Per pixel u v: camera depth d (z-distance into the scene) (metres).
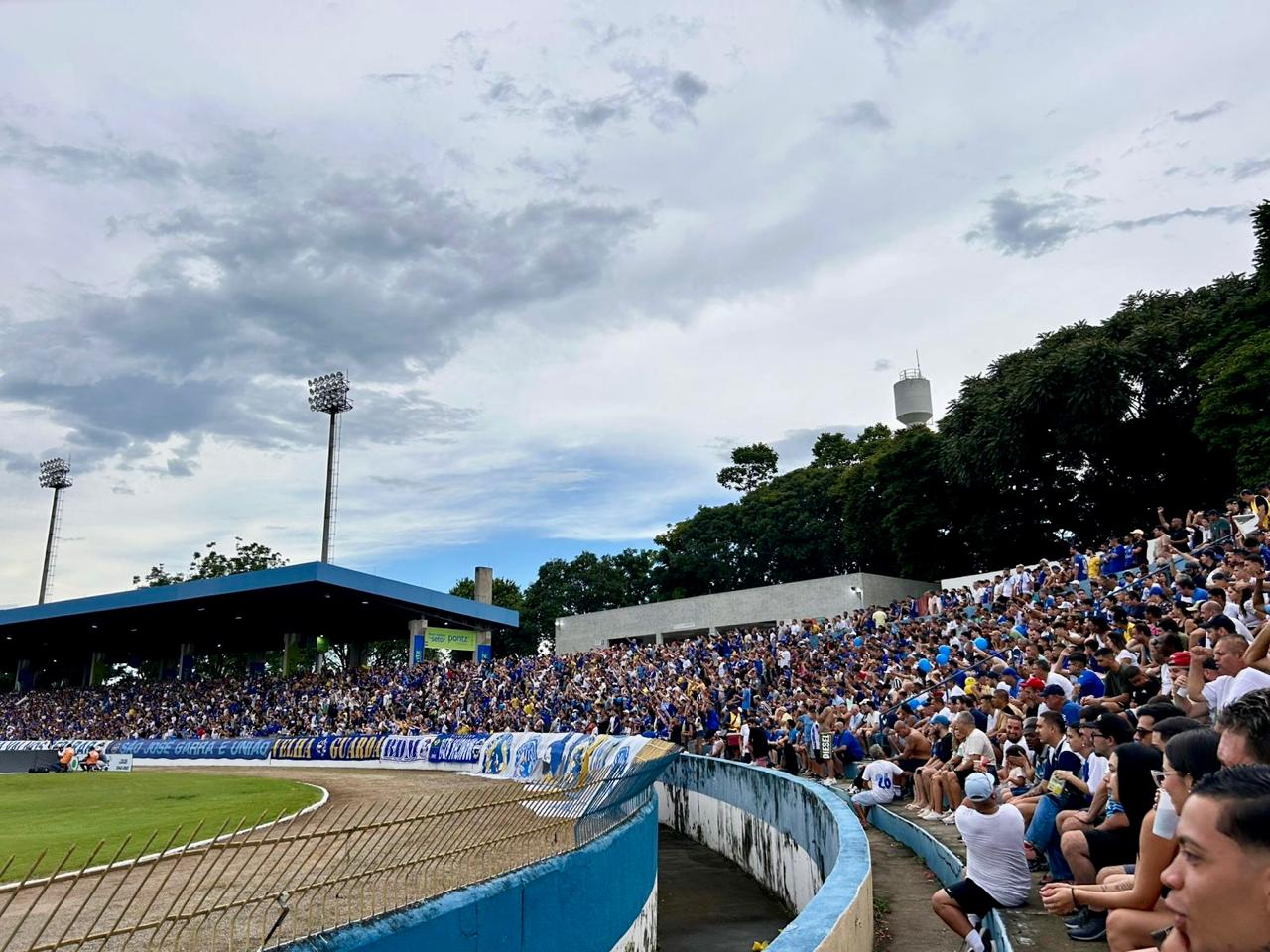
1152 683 10.00
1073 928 6.19
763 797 15.43
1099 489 45.03
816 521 64.69
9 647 67.38
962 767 11.52
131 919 6.30
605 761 19.28
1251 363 31.81
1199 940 2.11
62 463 78.12
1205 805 2.14
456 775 29.12
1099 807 6.84
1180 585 16.55
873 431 71.50
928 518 50.81
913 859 11.48
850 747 17.75
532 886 7.77
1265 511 19.70
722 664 33.12
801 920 4.76
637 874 11.41
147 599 49.97
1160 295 45.75
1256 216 33.28
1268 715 3.16
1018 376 44.88
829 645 30.25
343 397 59.44
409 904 6.37
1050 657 15.80
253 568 84.25
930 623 28.88
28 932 6.00
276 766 37.16
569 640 60.28
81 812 16.95
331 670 57.72
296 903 5.55
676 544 74.81
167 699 55.50
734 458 81.25
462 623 56.34
